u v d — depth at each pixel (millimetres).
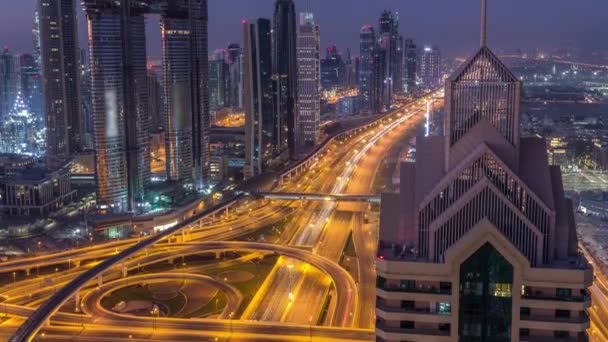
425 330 191750
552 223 193250
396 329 192625
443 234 194750
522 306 187875
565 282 184625
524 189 194125
